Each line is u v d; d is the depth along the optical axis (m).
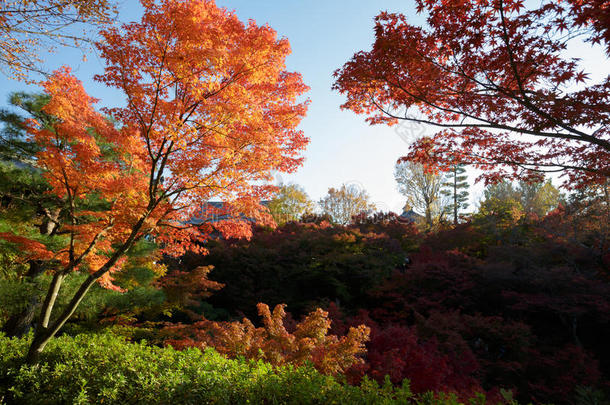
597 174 6.11
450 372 8.23
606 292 12.04
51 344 6.34
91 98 6.68
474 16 4.37
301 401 4.21
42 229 10.47
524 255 15.23
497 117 5.54
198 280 12.36
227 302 18.06
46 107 5.51
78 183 6.20
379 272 16.69
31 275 9.36
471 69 4.94
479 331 11.37
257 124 5.85
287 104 6.70
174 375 4.79
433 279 14.90
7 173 8.94
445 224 26.75
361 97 5.89
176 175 5.77
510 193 32.75
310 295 17.34
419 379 7.12
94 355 5.72
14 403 4.87
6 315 9.03
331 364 6.15
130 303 10.08
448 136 6.51
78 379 4.95
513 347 10.77
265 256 18.77
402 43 4.75
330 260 17.23
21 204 9.61
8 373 5.23
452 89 5.27
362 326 6.56
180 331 9.59
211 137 5.69
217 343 7.47
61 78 5.60
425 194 31.14
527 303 12.54
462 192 38.09
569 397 9.29
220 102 5.36
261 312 7.21
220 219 6.66
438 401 3.86
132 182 6.07
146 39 5.04
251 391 4.44
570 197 17.11
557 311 12.03
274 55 5.54
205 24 5.33
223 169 5.68
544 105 4.62
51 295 5.88
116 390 4.52
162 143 5.77
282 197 29.55
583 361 10.00
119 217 5.97
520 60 4.58
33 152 9.38
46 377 5.14
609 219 14.80
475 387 8.40
